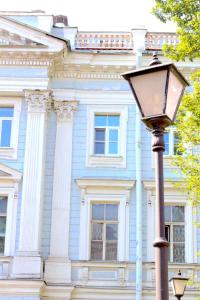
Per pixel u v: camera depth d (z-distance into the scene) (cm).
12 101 2095
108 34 2208
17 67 2094
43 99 2064
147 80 695
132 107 2138
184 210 2052
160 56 2103
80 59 2131
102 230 2038
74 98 2136
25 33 2081
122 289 1931
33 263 1884
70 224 2017
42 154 2016
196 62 2111
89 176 2061
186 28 1447
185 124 1468
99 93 2145
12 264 1898
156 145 684
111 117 2148
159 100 686
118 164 2083
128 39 2198
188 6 1437
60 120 2120
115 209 2056
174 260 2008
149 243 1989
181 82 717
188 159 1567
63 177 2061
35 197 1964
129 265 1964
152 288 1923
